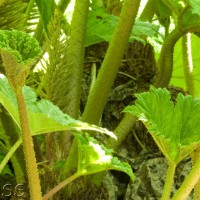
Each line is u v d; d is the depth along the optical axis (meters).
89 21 1.83
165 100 1.04
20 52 0.65
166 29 2.12
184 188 0.94
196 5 1.47
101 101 1.45
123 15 1.44
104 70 1.44
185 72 2.13
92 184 1.43
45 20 1.64
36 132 0.90
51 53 1.28
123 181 1.80
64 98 1.36
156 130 0.97
